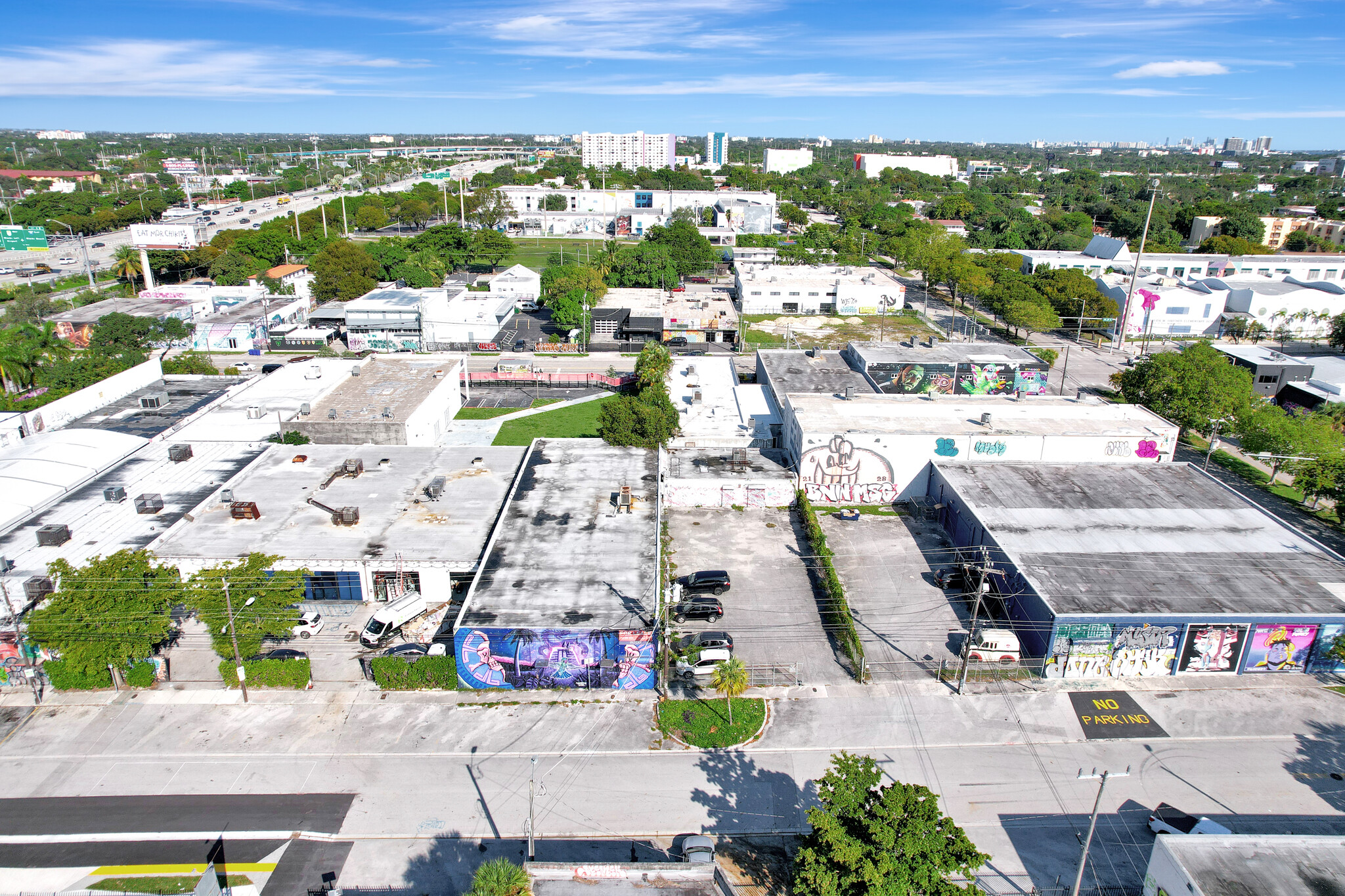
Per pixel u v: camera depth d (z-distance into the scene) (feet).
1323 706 156.76
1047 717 153.17
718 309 467.11
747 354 387.34
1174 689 161.79
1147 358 367.86
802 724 151.02
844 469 239.71
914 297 559.79
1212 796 133.90
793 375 325.62
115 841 124.16
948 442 237.45
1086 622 159.74
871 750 144.56
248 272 520.01
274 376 311.27
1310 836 111.14
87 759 141.18
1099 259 553.23
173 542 188.14
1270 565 180.65
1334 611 163.02
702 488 239.30
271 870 119.44
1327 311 444.96
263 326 423.64
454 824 128.16
